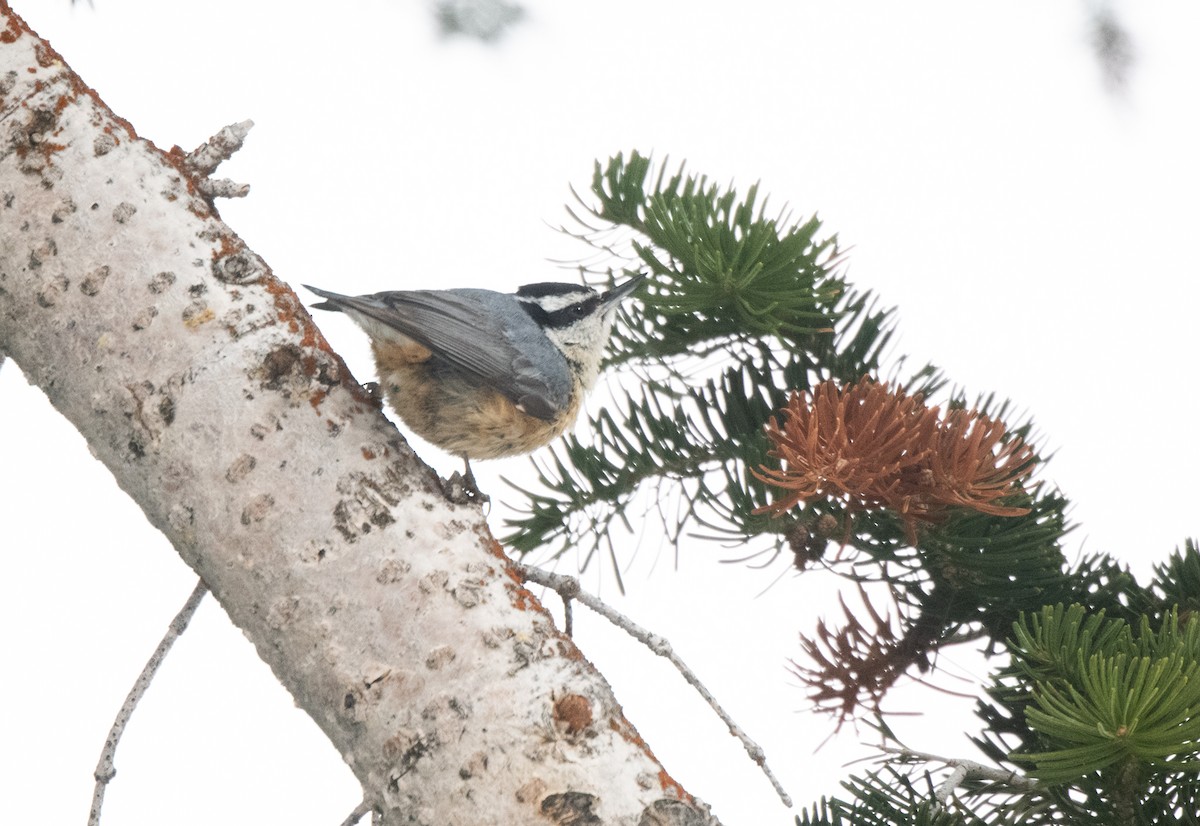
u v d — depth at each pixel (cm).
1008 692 549
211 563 514
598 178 682
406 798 475
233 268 549
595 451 666
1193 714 466
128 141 564
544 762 467
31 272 537
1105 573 617
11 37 567
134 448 525
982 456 573
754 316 641
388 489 518
